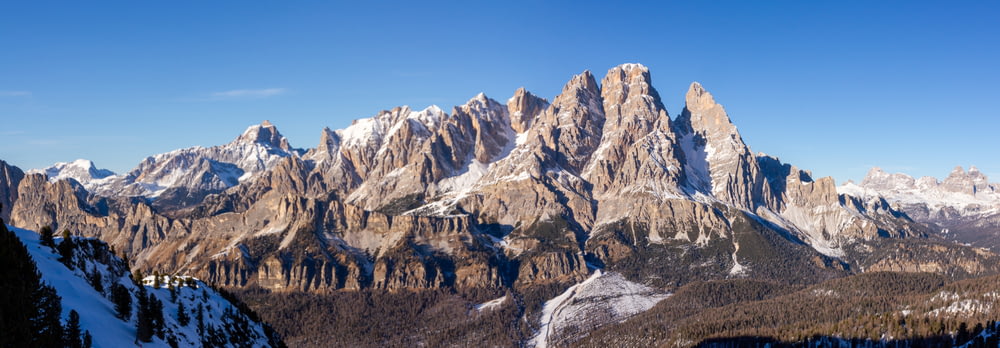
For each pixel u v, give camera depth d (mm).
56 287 193500
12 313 156250
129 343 188375
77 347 165375
